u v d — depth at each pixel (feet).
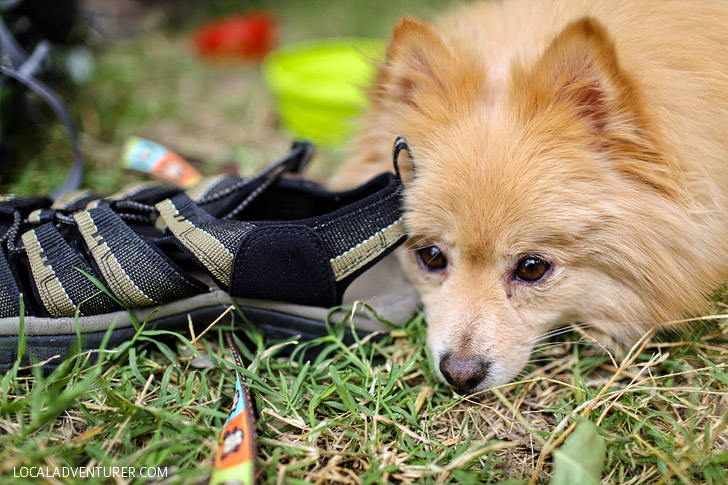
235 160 2.10
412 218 1.46
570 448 1.24
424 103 1.49
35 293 1.36
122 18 3.26
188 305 1.42
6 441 1.24
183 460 1.24
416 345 1.50
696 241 1.43
